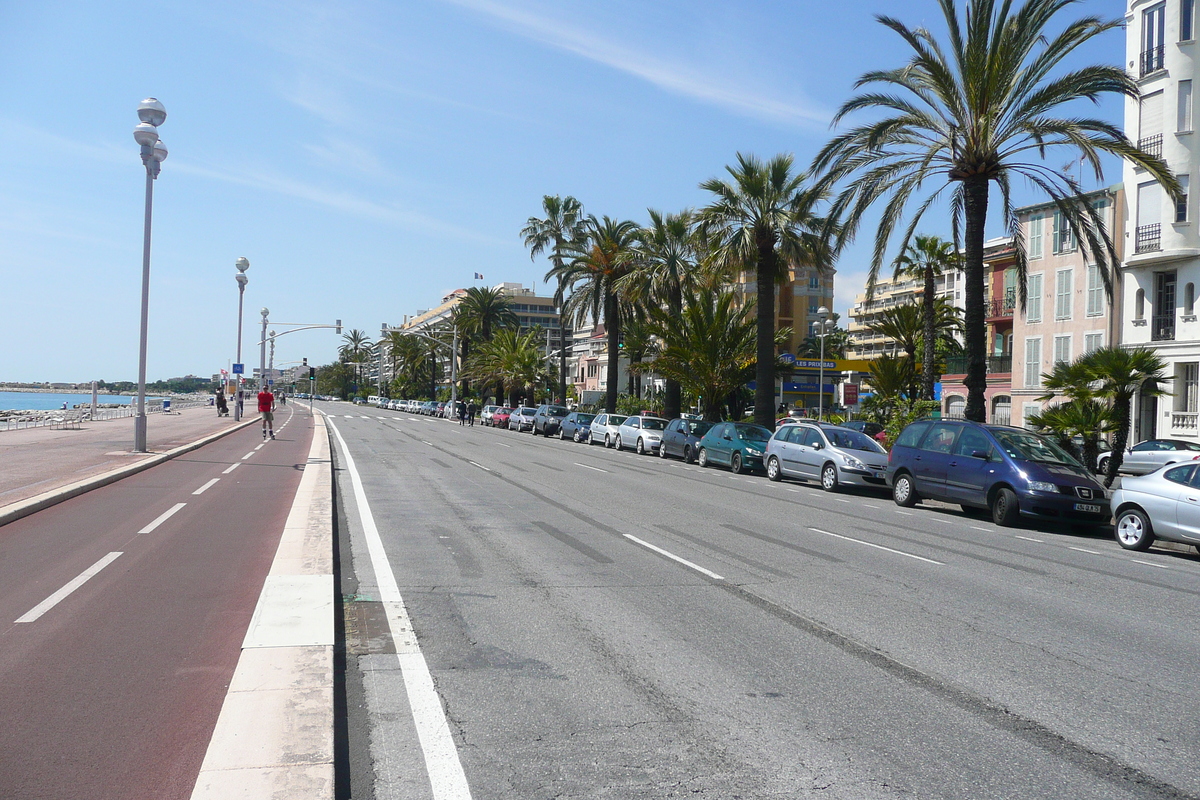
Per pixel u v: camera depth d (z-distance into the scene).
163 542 9.82
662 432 33.94
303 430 41.19
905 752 4.49
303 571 8.12
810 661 6.08
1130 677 5.89
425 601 7.62
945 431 16.72
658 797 3.90
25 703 4.76
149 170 20.84
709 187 30.92
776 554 10.59
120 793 3.71
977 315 19.81
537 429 49.97
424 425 55.31
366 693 5.23
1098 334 35.69
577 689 5.36
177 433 31.44
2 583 7.66
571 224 55.50
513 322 82.88
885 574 9.50
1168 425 30.09
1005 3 19.17
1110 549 12.69
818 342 74.19
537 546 10.63
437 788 3.95
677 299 39.41
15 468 16.77
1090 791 4.07
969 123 19.91
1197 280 29.53
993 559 10.97
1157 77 30.17
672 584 8.59
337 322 69.19
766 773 4.18
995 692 5.50
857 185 21.81
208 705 4.77
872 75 20.91
